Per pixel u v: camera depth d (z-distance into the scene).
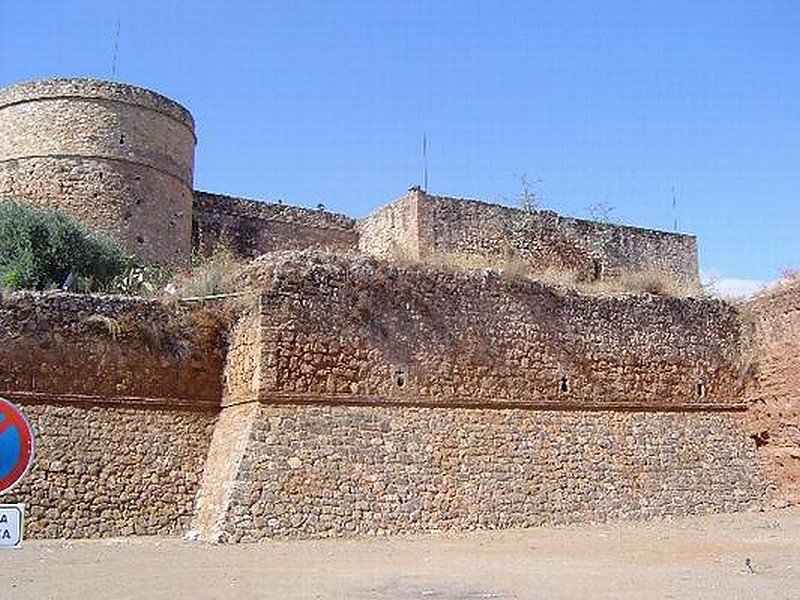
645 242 35.19
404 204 30.95
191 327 20.19
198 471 19.41
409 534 18.39
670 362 24.34
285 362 19.03
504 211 31.89
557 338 22.72
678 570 13.89
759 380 25.20
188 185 31.84
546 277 24.55
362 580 12.62
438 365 20.80
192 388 20.03
